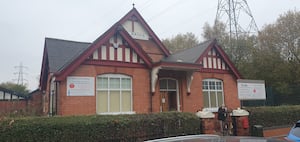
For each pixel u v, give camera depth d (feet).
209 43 60.23
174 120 38.11
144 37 61.57
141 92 49.52
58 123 30.22
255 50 92.53
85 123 31.81
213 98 59.57
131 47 49.26
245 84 55.57
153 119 36.65
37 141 28.84
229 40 113.19
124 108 47.39
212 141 9.12
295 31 83.92
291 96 77.87
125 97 47.88
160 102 53.11
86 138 31.65
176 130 37.91
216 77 60.54
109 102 46.06
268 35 89.04
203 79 58.75
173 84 55.52
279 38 86.33
